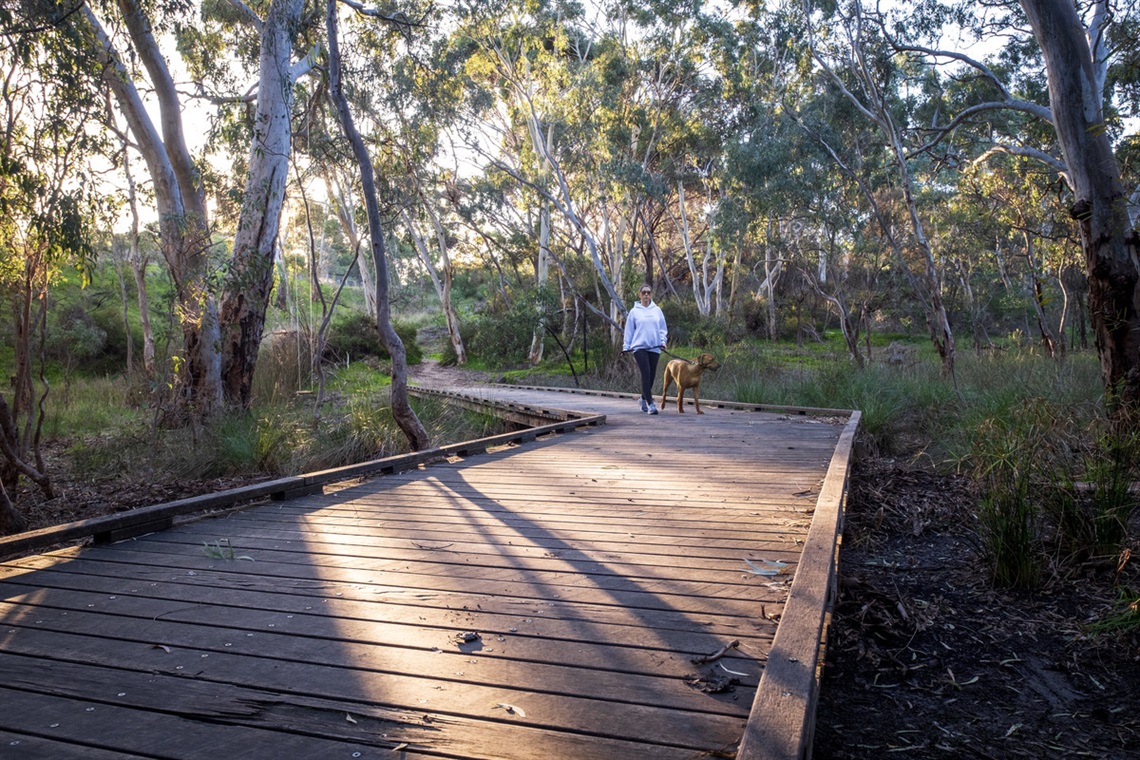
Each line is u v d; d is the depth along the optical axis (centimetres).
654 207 3316
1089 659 411
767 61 2597
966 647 429
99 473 1038
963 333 3503
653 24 2628
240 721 235
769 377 1773
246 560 420
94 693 254
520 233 3494
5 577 388
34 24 816
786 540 448
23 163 802
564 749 217
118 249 2481
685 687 256
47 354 2697
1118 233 877
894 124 2030
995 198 2205
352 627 315
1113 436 613
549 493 611
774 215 2352
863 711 360
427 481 674
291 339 2120
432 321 5534
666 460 771
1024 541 509
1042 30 893
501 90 2925
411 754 216
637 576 383
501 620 322
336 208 3184
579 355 2745
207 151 1452
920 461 950
